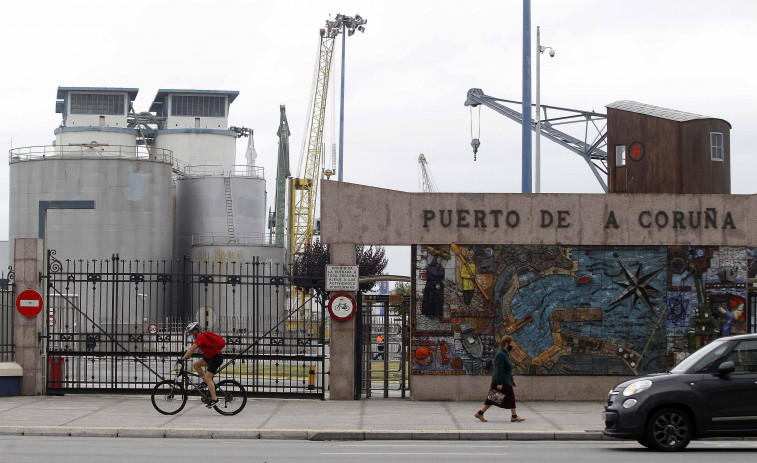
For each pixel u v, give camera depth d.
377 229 21.61
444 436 16.47
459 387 21.45
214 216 71.50
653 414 14.41
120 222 60.22
